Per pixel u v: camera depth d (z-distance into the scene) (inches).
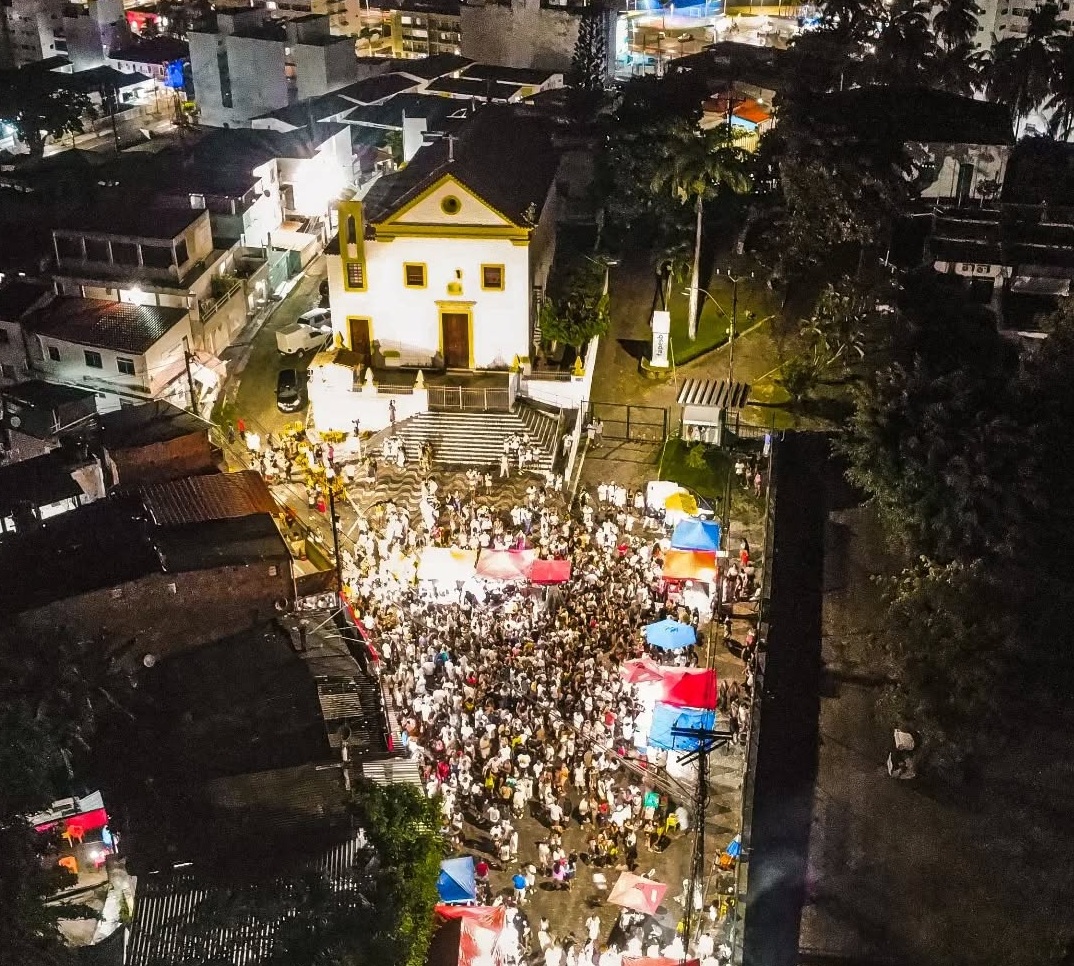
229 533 2080.5
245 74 5034.5
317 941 1489.9
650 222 3405.5
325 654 1975.9
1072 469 2101.4
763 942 1581.0
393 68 4972.9
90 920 1694.1
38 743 1701.5
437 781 1839.3
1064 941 1568.7
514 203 2706.7
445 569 2180.1
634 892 1643.7
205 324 3041.3
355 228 2650.1
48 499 2364.7
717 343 2935.5
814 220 2945.4
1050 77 3897.6
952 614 1900.8
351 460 2625.5
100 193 4069.9
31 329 2918.3
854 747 1852.9
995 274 2593.5
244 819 1676.9
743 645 2100.1
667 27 5753.0
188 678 1924.2
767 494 2386.8
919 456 2092.8
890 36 3966.5
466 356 2783.0
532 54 4753.9
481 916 1617.9
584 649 2064.5
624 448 2640.3
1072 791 1766.7
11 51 5762.8
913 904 1627.7
